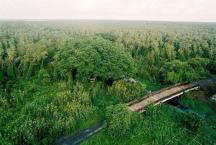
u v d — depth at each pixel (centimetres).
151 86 6869
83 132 4338
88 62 5878
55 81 6134
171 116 5006
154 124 4541
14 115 4675
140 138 4169
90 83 5938
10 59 7325
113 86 5719
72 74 6316
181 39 13038
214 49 9762
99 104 5197
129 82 5972
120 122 4109
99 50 6256
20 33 14775
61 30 19912
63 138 4162
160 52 9375
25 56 7450
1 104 4978
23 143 3881
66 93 5112
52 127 4147
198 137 4309
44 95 5256
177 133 4344
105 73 5850
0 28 18550
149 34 16288
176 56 9200
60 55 6456
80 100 5003
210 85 6669
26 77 6669
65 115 4459
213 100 5969
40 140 3969
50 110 4544
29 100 5297
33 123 4081
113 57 6059
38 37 13075
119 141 4056
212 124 4912
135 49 10300
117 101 5397
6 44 10000
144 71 7525
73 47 6444
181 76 6688
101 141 4050
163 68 7206
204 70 7631
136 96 5478
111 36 14325
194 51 9725
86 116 4659
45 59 7662
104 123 4609
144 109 4962
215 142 4288
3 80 6512
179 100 5931
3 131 4138
